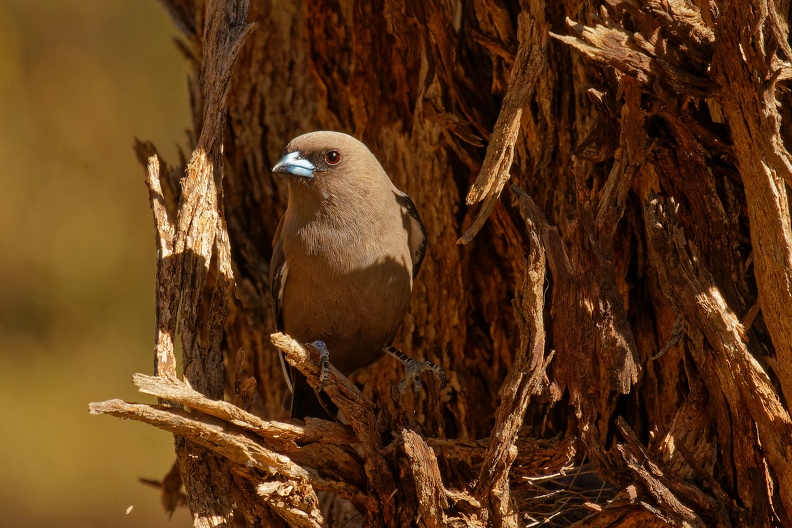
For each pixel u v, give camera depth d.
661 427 8.19
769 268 6.82
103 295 17.67
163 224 7.98
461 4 9.48
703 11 7.24
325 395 9.45
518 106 7.38
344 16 10.27
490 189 7.38
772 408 6.91
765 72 6.64
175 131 18.97
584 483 8.70
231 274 8.18
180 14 11.00
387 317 9.53
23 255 17.59
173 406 7.39
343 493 7.63
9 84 18.30
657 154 7.43
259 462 7.18
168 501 10.42
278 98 10.73
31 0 18.69
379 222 9.32
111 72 18.92
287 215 9.80
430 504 7.23
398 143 10.17
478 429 9.94
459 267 9.91
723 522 7.09
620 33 6.88
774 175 6.75
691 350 7.44
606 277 7.52
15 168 18.00
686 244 7.54
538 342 7.09
